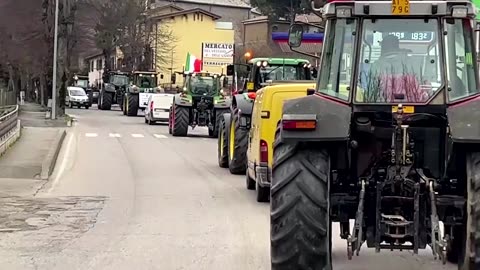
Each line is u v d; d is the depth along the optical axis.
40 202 13.33
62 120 39.41
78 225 10.97
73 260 8.55
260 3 53.56
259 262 8.40
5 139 21.73
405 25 6.81
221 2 112.25
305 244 6.27
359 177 6.67
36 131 30.17
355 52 6.83
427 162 6.66
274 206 6.37
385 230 6.29
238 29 91.12
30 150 22.28
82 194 14.43
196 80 32.38
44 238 9.95
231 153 18.14
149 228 10.67
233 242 9.60
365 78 6.77
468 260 6.26
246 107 17.11
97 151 24.30
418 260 8.27
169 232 10.35
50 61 44.00
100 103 63.53
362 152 6.70
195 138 31.52
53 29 44.00
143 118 49.62
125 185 15.84
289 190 6.35
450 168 6.55
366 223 6.48
